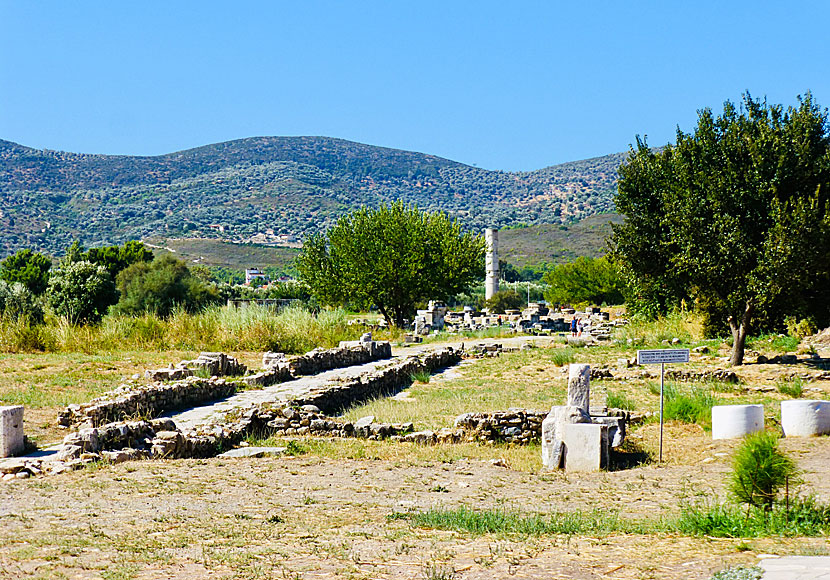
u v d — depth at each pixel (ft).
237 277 631.56
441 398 78.95
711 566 23.99
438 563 25.64
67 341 97.96
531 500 39.17
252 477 42.60
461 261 192.95
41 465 42.93
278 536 29.99
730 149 99.86
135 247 325.42
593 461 47.73
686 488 41.57
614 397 73.31
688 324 136.26
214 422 56.39
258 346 109.91
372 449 52.65
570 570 24.35
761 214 97.66
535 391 84.48
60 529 30.76
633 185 109.29
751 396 78.13
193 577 24.35
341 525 32.24
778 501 32.17
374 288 187.42
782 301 98.43
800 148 96.12
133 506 35.24
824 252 91.50
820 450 49.32
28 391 66.95
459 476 44.80
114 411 57.00
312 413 61.00
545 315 205.05
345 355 104.47
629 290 148.46
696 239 99.14
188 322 111.65
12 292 156.56
